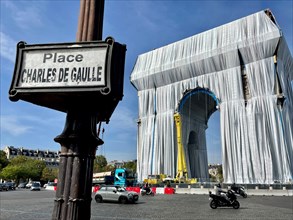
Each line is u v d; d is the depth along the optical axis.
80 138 2.80
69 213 2.62
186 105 66.25
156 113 66.62
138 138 68.56
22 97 2.92
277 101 49.25
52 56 2.85
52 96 2.87
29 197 32.72
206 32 61.59
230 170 50.59
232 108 53.91
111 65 2.72
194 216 14.86
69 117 2.99
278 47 50.75
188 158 64.06
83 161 2.79
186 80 63.19
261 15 53.84
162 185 47.62
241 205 22.16
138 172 65.31
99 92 2.66
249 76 53.38
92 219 13.29
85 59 2.79
